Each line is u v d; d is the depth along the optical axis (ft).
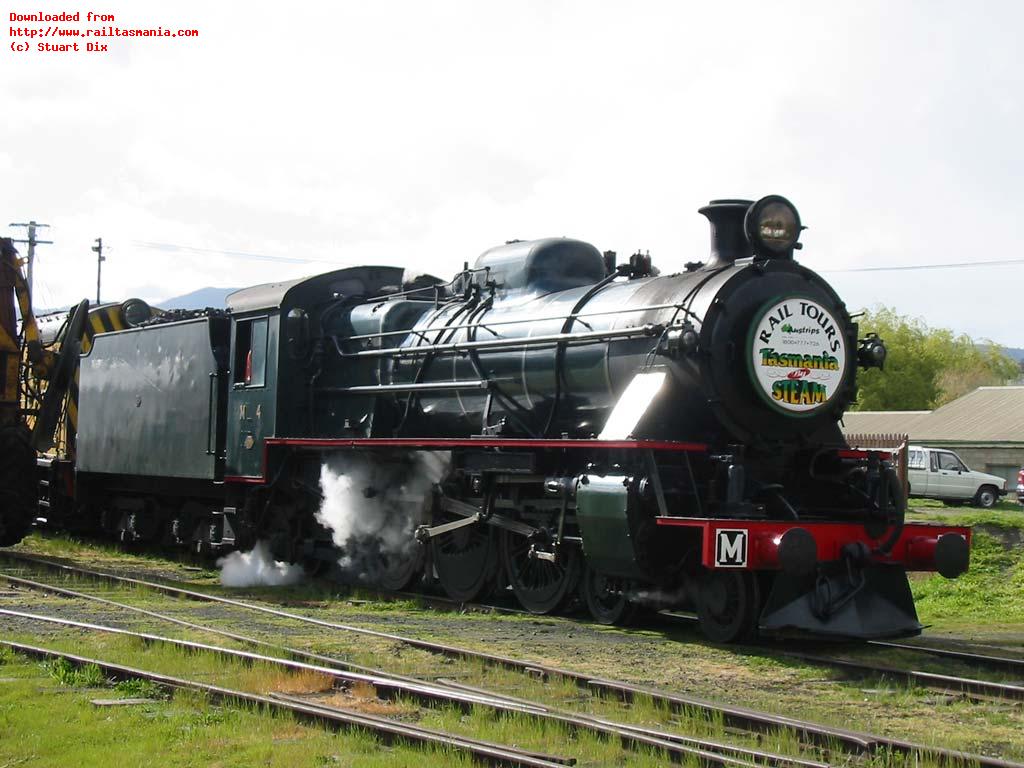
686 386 35.86
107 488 67.10
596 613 39.19
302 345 51.60
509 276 44.50
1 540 59.21
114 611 39.19
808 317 36.81
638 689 26.20
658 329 36.29
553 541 39.75
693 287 36.78
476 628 37.32
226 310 56.03
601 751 21.80
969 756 21.02
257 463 51.70
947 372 224.94
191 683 26.16
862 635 34.01
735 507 34.53
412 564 47.01
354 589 48.16
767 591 34.96
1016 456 128.36
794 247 37.63
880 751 21.79
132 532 64.28
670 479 35.32
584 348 39.40
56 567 50.96
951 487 104.42
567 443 37.58
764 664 31.58
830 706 26.71
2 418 59.31
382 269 55.47
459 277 47.67
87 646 32.12
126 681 27.07
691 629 38.09
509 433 43.01
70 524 69.87
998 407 141.69
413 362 47.29
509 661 29.68
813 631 33.32
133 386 62.23
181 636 33.96
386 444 44.93
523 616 40.60
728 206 38.19
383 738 22.54
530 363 41.42
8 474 58.39
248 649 31.78
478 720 23.88
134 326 69.10
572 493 38.19
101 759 20.95
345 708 25.04
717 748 21.74
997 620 48.85
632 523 34.83
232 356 54.08
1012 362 235.40
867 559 34.35
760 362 35.70
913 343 194.59
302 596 45.85
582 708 25.63
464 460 43.70
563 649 33.19
